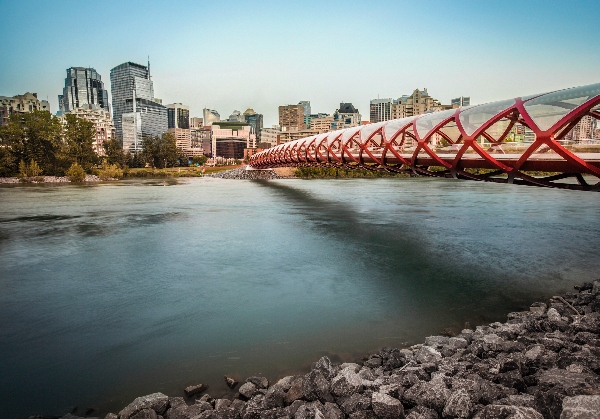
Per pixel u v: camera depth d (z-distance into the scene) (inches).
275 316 493.4
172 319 490.3
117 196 2224.4
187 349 405.1
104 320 490.6
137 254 850.1
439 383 269.0
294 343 411.5
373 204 1715.1
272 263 767.1
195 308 528.4
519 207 1505.9
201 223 1273.4
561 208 1459.2
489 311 493.4
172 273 702.5
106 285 636.1
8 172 3969.0
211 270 721.0
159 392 322.3
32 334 451.8
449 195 2006.6
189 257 821.2
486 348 334.6
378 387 278.7
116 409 300.5
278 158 2632.9
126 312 517.0
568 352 311.1
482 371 288.7
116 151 5575.8
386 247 893.2
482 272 675.4
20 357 395.5
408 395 261.9
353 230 1115.3
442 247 878.4
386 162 1163.9
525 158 588.4
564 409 198.2
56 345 422.6
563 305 466.3
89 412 298.2
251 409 261.3
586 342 338.3
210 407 283.7
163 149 6387.8
